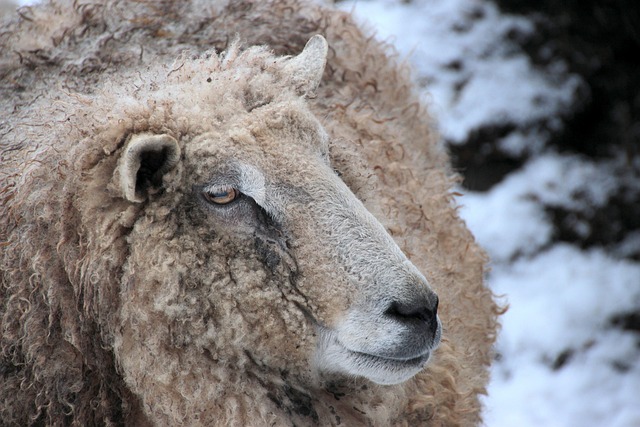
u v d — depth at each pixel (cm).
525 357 1944
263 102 858
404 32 2219
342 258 807
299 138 834
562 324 1970
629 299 2005
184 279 810
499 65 2188
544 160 2150
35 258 813
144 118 816
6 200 849
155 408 828
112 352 835
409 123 1303
